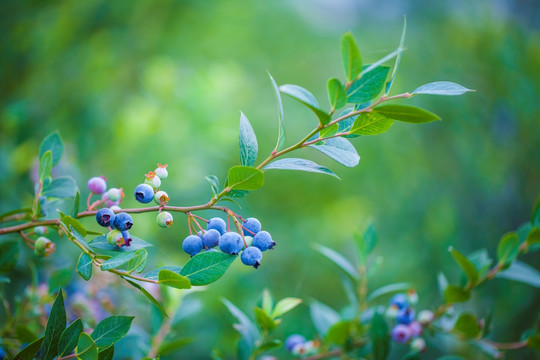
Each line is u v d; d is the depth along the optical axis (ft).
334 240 6.95
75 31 5.97
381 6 8.44
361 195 7.28
